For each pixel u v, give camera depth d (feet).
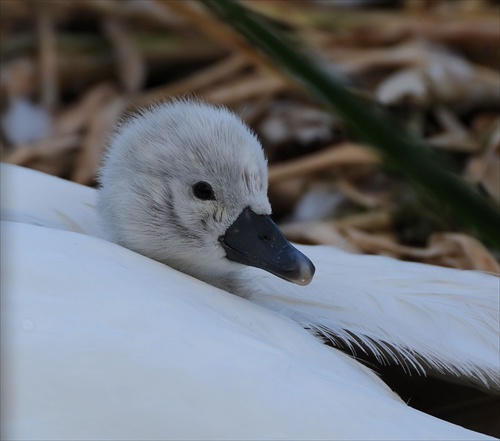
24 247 8.95
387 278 9.14
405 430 8.87
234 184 9.24
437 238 9.70
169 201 9.25
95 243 8.99
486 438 8.88
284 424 8.85
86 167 9.95
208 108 9.31
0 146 10.02
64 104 10.09
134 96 10.08
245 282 9.22
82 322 8.88
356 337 9.05
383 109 9.75
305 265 9.12
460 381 9.06
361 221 9.83
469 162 9.93
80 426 8.83
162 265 9.01
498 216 9.27
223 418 8.84
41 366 8.84
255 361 8.88
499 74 10.05
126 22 10.16
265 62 9.77
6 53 10.13
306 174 9.93
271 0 10.12
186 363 8.86
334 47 10.10
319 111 10.00
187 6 9.80
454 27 10.11
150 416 8.84
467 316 9.09
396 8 10.21
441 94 10.02
